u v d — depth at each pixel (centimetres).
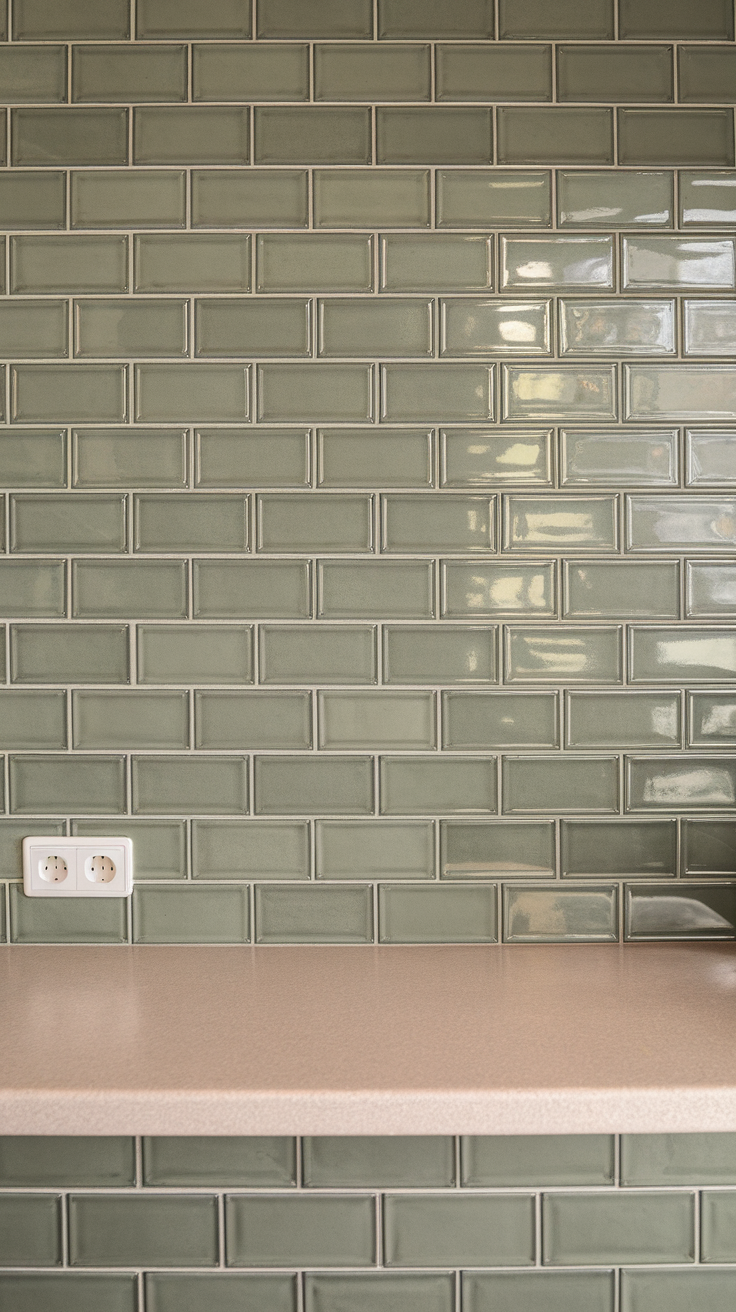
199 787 125
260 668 125
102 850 125
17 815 126
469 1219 104
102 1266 104
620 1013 102
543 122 126
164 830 125
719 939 126
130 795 125
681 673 126
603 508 126
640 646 125
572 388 126
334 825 125
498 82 126
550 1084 85
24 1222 104
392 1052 92
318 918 125
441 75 126
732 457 125
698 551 125
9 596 126
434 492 126
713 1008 103
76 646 126
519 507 126
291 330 126
